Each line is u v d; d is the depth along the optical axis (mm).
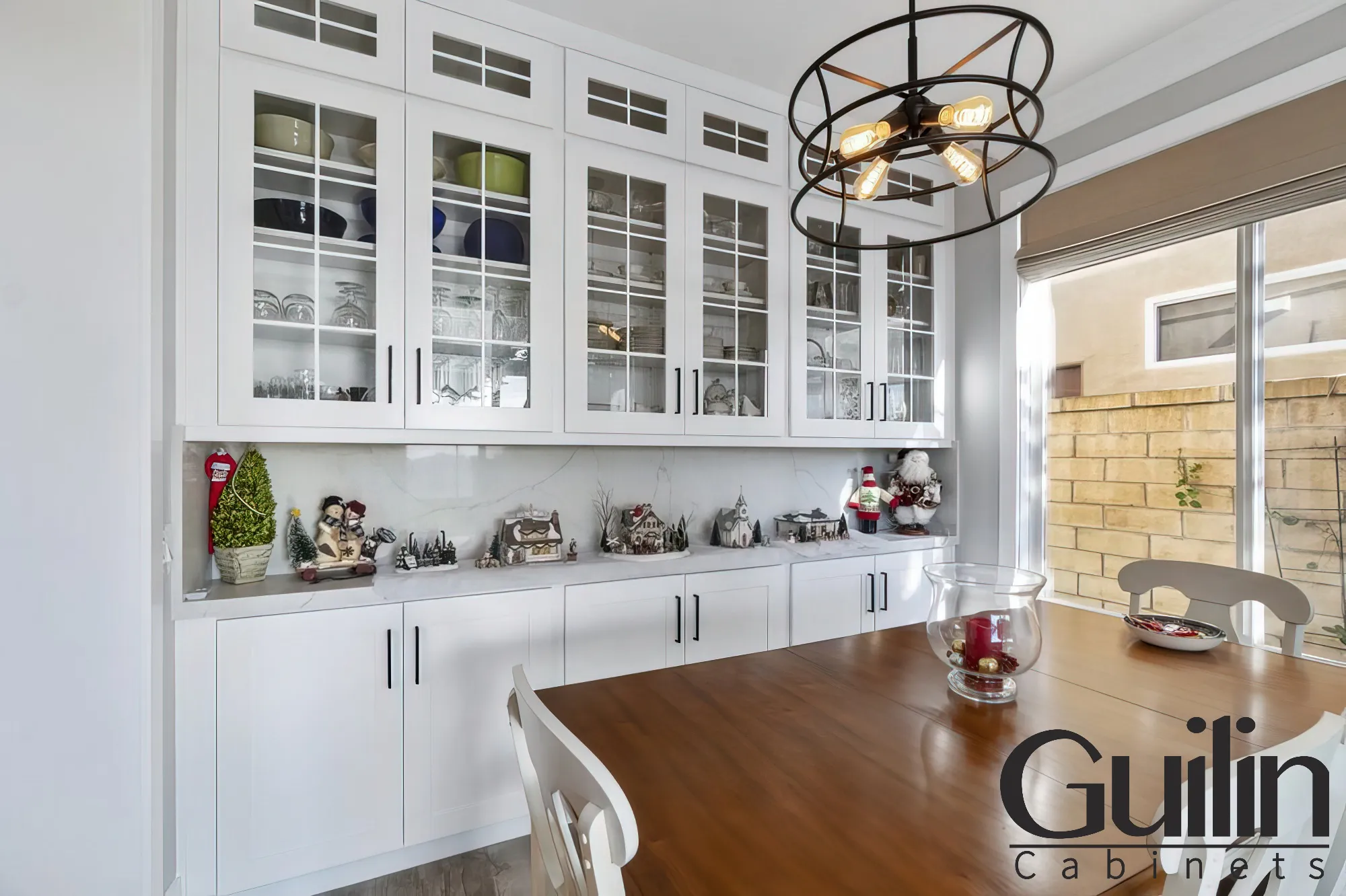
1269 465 1997
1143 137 2252
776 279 2561
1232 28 2002
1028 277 2717
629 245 2270
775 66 2375
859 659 1535
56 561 1313
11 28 1305
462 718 1886
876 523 3053
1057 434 2686
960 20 2064
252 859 1617
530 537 2184
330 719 1710
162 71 1427
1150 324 2334
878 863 759
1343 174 1748
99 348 1336
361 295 1854
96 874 1328
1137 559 2375
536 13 2064
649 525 2408
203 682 1575
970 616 1292
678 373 2336
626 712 1211
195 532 1718
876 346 2809
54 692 1312
